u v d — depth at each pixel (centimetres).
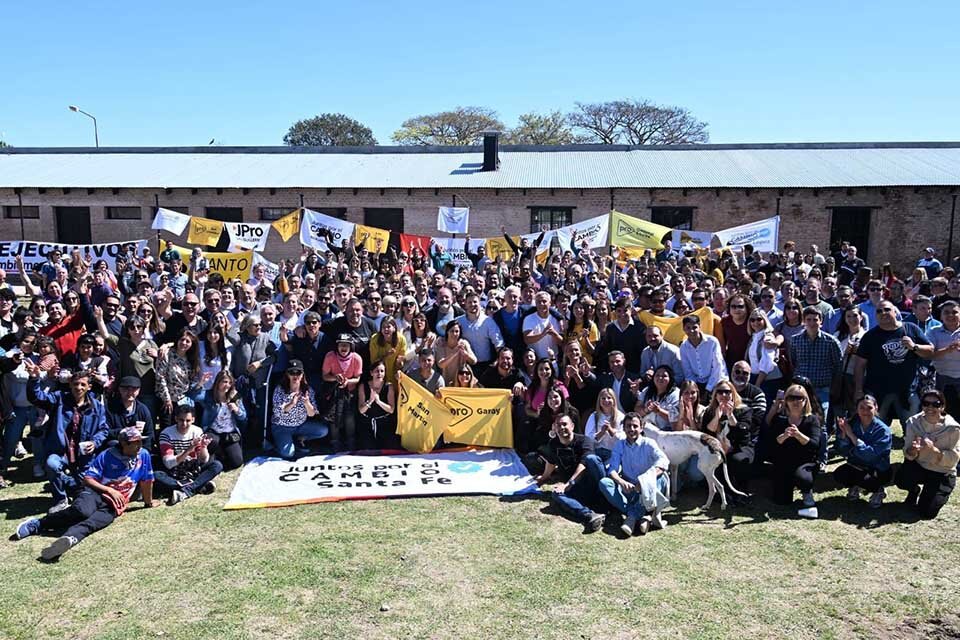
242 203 2623
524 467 786
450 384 880
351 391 846
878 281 909
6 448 766
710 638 466
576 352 814
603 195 2528
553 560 577
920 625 482
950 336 782
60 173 2770
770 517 668
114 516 648
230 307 1004
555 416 779
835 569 560
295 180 2636
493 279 1292
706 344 798
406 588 530
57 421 670
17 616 489
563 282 1259
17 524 641
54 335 845
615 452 683
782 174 2541
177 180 2652
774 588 531
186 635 468
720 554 588
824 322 898
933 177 2430
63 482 657
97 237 2664
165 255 1603
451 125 6575
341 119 7638
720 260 1681
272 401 820
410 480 749
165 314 918
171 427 726
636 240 1855
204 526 640
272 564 566
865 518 660
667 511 685
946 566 563
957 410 780
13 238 2694
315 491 718
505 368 864
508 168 2767
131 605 505
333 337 889
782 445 689
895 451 808
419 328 894
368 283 1145
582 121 6059
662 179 2539
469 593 523
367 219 2631
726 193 2478
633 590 527
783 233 2472
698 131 5962
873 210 2441
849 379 803
